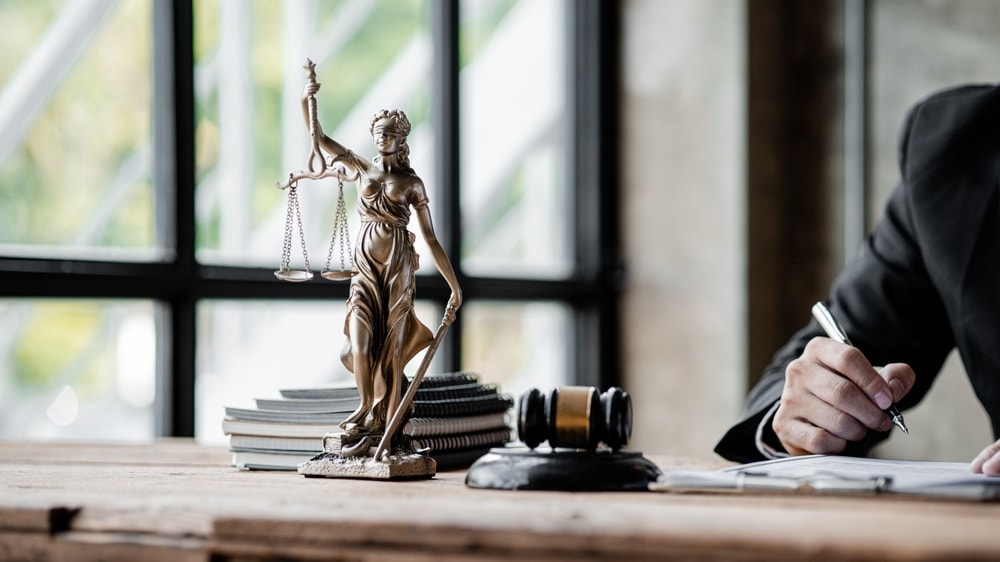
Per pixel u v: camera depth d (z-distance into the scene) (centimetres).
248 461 120
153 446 161
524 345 361
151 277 252
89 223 253
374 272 110
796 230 371
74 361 244
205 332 269
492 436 134
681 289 372
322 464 109
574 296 378
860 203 358
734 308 361
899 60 352
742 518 71
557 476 94
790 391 134
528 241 372
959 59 341
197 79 266
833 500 86
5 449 155
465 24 344
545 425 98
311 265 295
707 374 366
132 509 83
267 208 299
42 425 242
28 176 247
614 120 387
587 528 69
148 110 259
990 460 97
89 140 255
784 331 373
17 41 248
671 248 375
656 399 378
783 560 65
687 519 71
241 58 289
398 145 111
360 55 329
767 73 367
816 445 130
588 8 384
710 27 366
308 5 315
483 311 346
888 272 172
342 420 116
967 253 164
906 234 174
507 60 362
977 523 69
